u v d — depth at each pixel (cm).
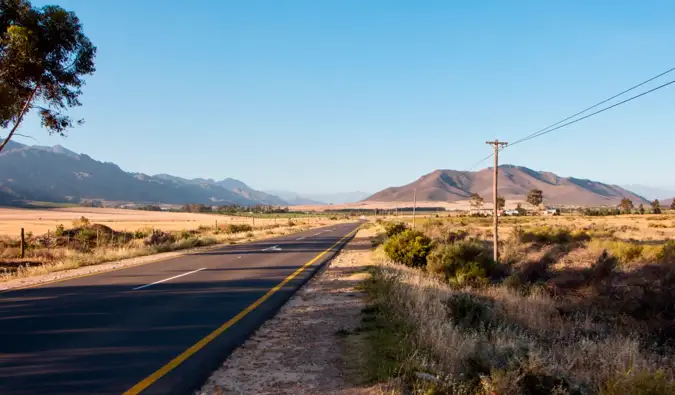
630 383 544
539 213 16300
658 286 1017
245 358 659
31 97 1964
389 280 1290
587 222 7219
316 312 984
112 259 2148
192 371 599
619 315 973
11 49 1741
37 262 2095
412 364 582
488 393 504
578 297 1174
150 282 1412
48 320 888
